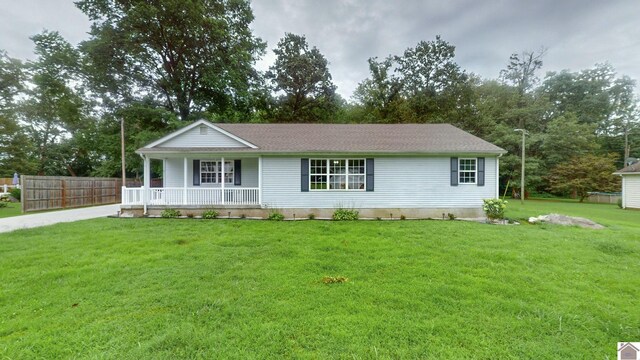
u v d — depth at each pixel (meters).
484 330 3.02
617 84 31.47
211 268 4.92
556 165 24.52
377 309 3.46
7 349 2.69
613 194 22.31
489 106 28.48
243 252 5.93
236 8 20.38
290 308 3.46
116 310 3.44
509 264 5.18
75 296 3.82
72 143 30.83
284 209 11.05
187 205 10.84
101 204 16.88
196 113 19.88
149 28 17.41
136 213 10.95
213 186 12.33
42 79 17.48
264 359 2.55
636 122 31.67
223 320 3.21
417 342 2.81
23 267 4.95
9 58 21.50
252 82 22.31
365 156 11.05
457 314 3.35
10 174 24.77
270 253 5.86
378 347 2.72
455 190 11.10
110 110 18.86
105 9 16.83
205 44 19.09
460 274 4.66
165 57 19.11
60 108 19.00
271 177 11.07
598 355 2.64
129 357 2.56
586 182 22.33
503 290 4.03
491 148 10.72
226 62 20.14
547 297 3.82
